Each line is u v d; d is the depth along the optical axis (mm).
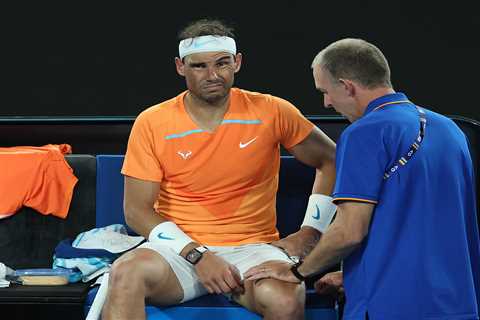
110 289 10430
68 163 13492
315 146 11992
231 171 11695
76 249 12484
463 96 18469
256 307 10656
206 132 11656
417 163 9344
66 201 13375
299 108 18609
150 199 11609
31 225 13430
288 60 18484
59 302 11766
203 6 18375
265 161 11828
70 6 18438
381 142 9328
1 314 14117
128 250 12539
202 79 11359
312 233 11734
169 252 10984
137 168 11609
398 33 18344
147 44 18500
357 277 9602
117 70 18609
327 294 11219
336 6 18281
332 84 9891
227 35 11477
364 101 9805
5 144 15695
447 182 9523
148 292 10578
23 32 18516
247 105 11859
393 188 9344
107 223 13266
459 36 18281
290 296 10305
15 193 13242
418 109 9742
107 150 15828
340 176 9438
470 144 13594
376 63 9750
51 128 15711
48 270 12602
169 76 18578
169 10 18391
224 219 11812
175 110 11789
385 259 9367
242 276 11094
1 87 18734
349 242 9336
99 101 18719
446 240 9477
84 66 18609
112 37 18516
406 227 9383
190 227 11805
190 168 11695
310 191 13039
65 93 18703
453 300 9445
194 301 11203
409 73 18453
